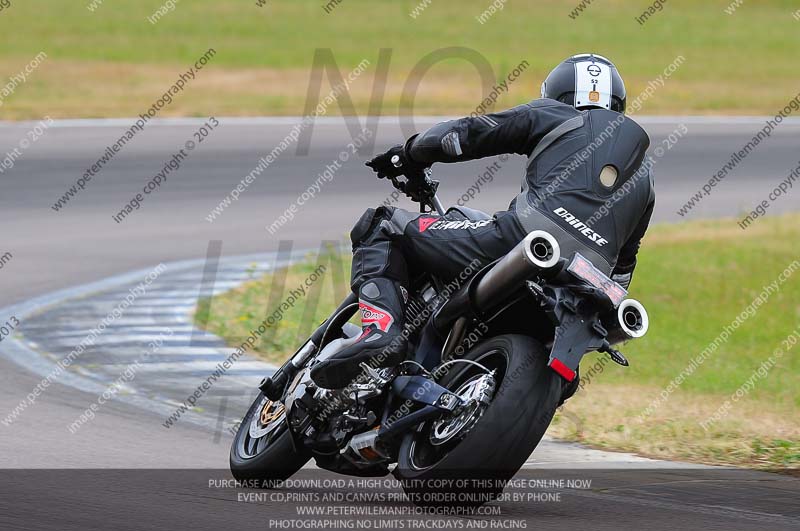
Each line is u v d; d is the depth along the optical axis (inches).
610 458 865.5
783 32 5644.7
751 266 1939.0
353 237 703.1
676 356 1352.1
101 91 3612.2
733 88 4281.5
